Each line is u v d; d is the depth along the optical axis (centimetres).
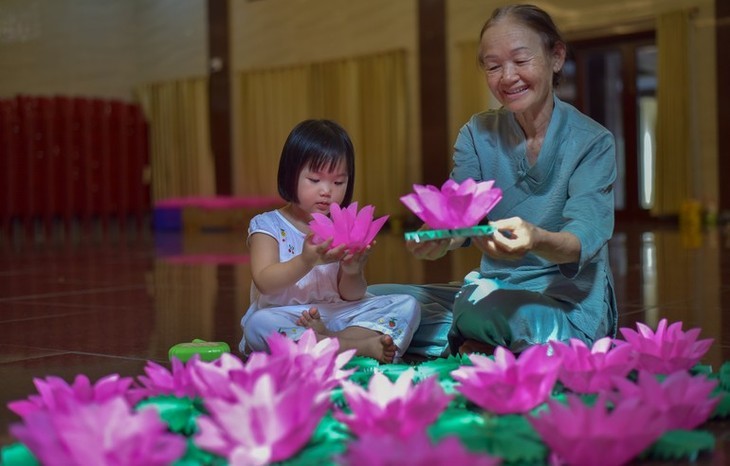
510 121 245
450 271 598
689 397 154
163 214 1539
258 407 126
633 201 1274
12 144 1362
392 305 246
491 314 229
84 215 1446
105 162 1474
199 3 1592
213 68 1573
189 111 1598
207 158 1589
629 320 329
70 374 250
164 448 122
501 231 192
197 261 760
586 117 240
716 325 309
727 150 1160
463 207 184
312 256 222
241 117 1552
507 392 157
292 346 182
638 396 156
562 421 130
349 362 223
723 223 1159
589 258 212
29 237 1357
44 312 409
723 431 164
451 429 150
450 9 1339
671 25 1170
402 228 1382
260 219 254
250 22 1544
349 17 1440
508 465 138
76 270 688
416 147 1380
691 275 510
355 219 219
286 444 129
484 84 1302
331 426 153
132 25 1664
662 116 1184
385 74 1378
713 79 1166
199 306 419
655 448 146
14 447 148
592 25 1248
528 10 225
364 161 1407
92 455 116
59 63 1590
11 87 1539
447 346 261
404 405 141
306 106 1471
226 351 249
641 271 548
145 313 396
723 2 1151
